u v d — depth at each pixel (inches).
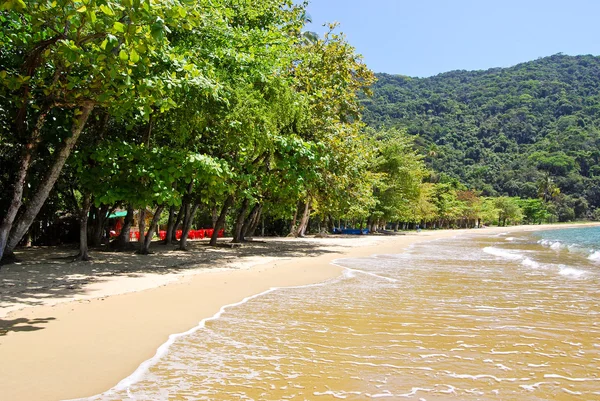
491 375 191.3
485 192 4847.4
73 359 203.8
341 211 1336.1
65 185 603.2
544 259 743.7
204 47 571.5
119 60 303.7
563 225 4153.5
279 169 710.5
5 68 420.5
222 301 347.6
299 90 810.2
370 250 941.8
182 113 508.7
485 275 522.6
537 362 208.7
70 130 443.2
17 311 288.2
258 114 572.7
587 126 5812.0
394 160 1792.6
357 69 905.5
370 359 211.5
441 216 2994.6
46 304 311.7
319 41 903.1
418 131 5807.1
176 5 253.4
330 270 565.3
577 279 488.7
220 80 537.3
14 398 161.3
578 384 181.6
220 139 619.8
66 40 311.6
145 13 245.3
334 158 782.5
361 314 307.4
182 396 165.9
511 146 5890.8
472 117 6535.4
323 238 1417.3
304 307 329.7
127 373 188.9
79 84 382.6
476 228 3543.3
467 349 228.1
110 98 364.5
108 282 409.7
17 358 202.8
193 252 749.9
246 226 1113.4
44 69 393.1
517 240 1529.3
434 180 3535.9
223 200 932.0
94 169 497.4
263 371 193.6
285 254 788.6
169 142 652.1
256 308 324.8
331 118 818.2
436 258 756.6
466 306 337.1
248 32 680.4
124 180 507.2
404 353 220.8
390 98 7140.8
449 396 169.2
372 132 1989.4
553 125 6141.7
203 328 265.0
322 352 221.6
